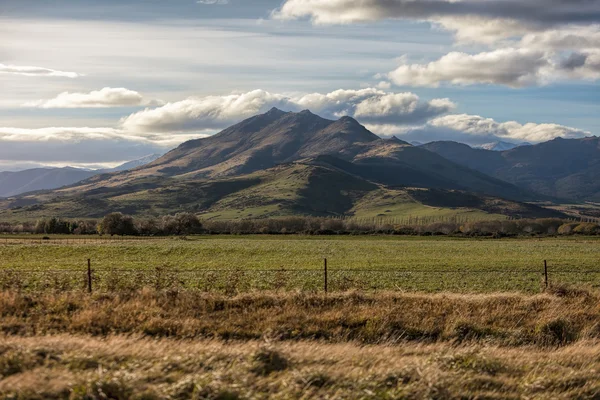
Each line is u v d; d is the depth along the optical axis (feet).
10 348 39.04
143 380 33.12
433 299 63.00
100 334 49.96
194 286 95.09
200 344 44.68
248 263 182.09
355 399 32.60
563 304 62.95
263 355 39.55
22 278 90.89
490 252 247.29
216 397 31.19
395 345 49.26
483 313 59.00
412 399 33.12
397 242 338.34
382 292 67.51
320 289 92.48
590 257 204.74
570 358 44.55
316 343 47.78
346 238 400.06
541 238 407.23
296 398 32.37
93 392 30.76
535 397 34.91
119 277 98.32
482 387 36.50
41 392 30.68
